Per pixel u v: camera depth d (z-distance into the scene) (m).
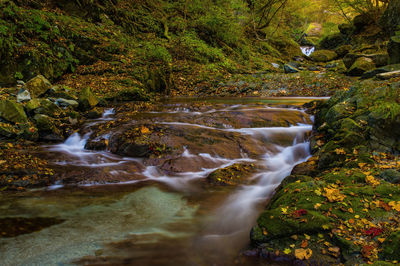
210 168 4.71
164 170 4.58
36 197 3.65
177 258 2.52
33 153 4.91
